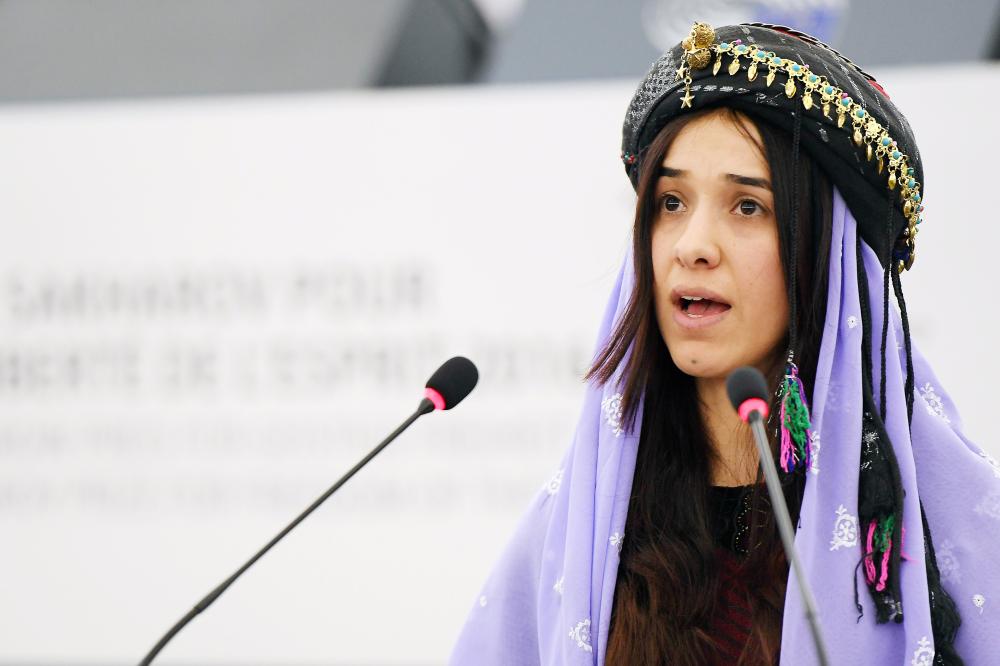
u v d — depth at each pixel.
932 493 5.48
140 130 13.61
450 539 12.64
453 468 12.66
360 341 12.96
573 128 12.73
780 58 5.40
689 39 5.49
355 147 13.09
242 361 13.20
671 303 5.48
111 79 13.99
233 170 13.35
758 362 5.52
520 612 5.97
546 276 12.66
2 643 13.47
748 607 5.36
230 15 14.25
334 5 14.05
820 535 5.30
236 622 13.04
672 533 5.54
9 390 13.68
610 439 5.74
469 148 12.88
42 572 13.48
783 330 5.47
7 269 13.78
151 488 13.34
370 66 13.59
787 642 5.14
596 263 12.59
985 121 11.74
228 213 13.34
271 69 13.74
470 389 5.72
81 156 13.72
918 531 5.26
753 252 5.36
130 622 13.30
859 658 5.18
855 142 5.41
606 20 13.16
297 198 13.19
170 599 13.22
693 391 5.73
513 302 12.69
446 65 13.54
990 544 5.36
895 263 5.86
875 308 5.55
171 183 13.50
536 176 12.74
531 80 13.15
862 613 5.21
